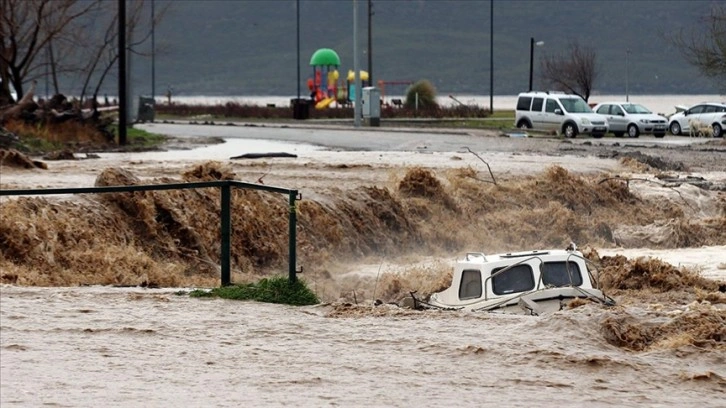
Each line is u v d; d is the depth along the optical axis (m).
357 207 69.00
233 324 31.12
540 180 80.94
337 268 61.50
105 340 29.19
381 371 25.52
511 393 23.45
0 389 23.95
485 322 30.89
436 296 43.25
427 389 23.81
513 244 72.81
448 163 92.81
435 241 71.19
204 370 25.88
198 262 56.84
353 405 22.47
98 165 83.94
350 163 90.31
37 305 33.84
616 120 149.12
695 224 72.44
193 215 59.44
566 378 24.67
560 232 73.62
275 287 35.22
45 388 24.11
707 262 59.22
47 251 49.78
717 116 148.75
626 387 23.98
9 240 48.88
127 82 156.00
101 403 22.67
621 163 96.19
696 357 26.25
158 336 29.67
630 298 44.59
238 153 106.94
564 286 40.41
